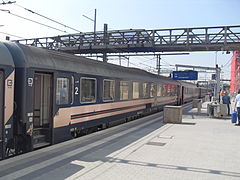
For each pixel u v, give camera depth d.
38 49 7.84
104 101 11.76
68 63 8.95
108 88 12.22
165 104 23.47
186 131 11.41
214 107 17.28
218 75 27.77
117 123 13.73
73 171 5.68
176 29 20.59
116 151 7.54
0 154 6.10
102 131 10.97
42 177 5.26
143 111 17.44
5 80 6.16
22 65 6.73
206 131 11.51
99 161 6.49
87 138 9.33
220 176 5.62
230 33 19.66
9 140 6.43
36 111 7.94
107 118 12.21
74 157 6.77
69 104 8.76
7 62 6.23
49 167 5.91
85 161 6.46
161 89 21.95
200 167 6.23
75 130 9.38
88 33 23.81
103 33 23.03
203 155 7.34
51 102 7.85
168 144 8.64
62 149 7.54
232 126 13.21
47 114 8.19
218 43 19.86
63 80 8.46
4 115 6.12
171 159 6.85
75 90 9.29
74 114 9.26
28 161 6.29
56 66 8.07
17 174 5.39
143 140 9.20
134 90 15.73
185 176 5.55
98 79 11.15
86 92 10.16
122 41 22.52
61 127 8.34
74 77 9.20
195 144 8.73
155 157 7.00
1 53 6.16
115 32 22.56
